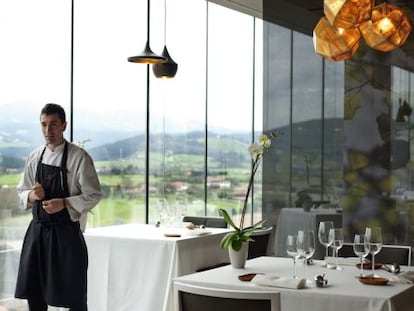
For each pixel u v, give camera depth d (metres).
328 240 3.73
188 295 2.90
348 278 3.48
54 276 4.15
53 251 4.15
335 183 6.32
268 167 6.67
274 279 3.27
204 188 8.58
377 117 6.11
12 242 5.67
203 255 5.35
